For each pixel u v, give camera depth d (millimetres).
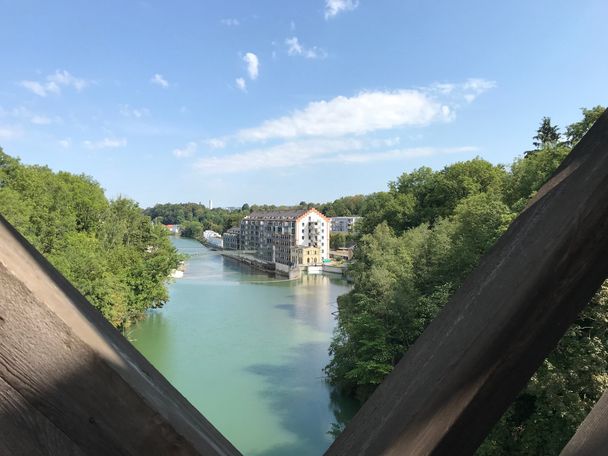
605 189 933
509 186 29078
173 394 936
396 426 911
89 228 44938
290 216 108250
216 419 18922
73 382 708
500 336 920
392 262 26484
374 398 1007
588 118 20625
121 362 767
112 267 34781
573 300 986
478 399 921
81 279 27375
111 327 934
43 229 32406
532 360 977
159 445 745
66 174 58188
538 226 980
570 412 10703
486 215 23672
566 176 1007
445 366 919
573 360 11195
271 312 42312
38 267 798
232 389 22125
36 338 702
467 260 22766
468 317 964
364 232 52875
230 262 106375
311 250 92312
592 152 986
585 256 955
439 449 900
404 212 49750
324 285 65188
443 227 30203
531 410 13055
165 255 39125
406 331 20719
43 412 708
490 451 12609
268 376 23984
